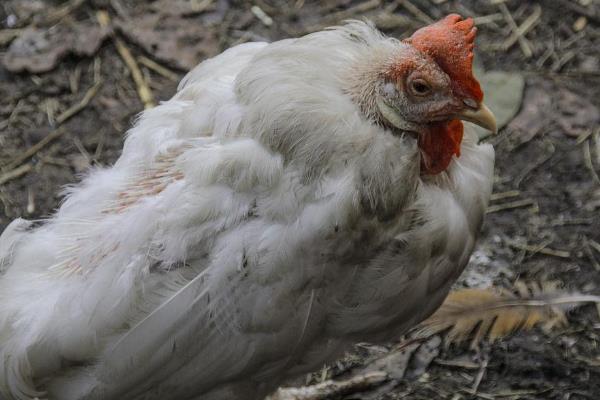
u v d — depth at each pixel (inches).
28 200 289.9
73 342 181.9
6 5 334.6
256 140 181.9
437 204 192.9
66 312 183.0
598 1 333.4
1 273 196.5
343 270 189.2
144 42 323.6
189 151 187.3
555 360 251.9
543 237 279.3
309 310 189.5
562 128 302.7
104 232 188.7
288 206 181.3
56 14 331.9
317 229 181.3
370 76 184.9
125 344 182.5
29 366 186.5
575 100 308.8
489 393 247.3
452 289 266.8
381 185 182.1
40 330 183.6
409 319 210.7
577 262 272.7
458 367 252.7
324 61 185.9
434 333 254.5
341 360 255.6
